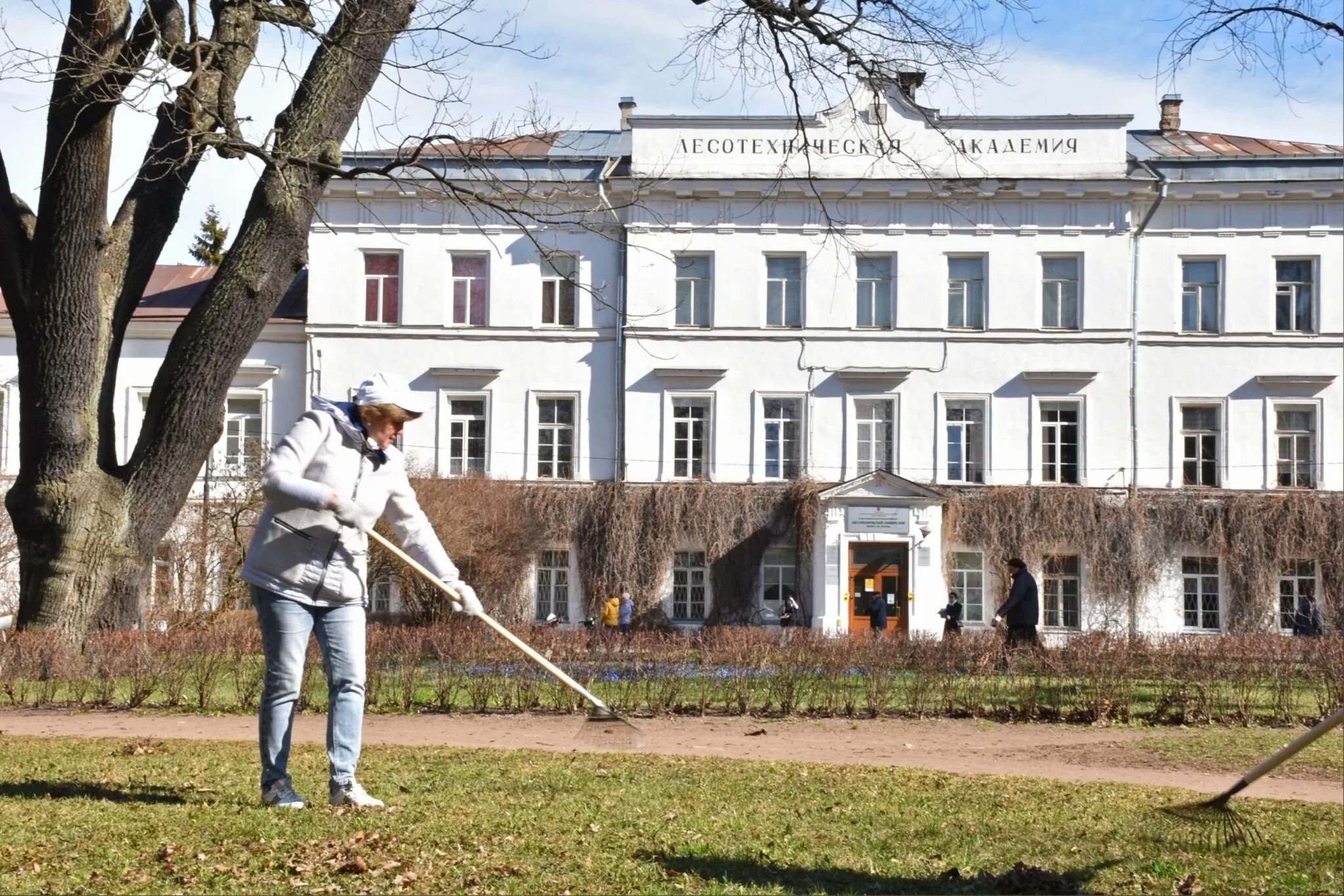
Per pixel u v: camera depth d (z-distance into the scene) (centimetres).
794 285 4044
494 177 1861
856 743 1334
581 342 4028
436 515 3434
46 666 1598
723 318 4006
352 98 1711
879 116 2170
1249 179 3969
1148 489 3931
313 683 1589
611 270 4031
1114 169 3978
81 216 1680
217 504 3269
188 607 2961
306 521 731
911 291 4000
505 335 4019
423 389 4031
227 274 1738
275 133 1653
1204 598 3916
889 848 701
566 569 3972
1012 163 4003
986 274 3997
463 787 868
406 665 1593
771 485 3938
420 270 4038
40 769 941
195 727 1380
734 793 891
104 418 1831
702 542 3928
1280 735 1421
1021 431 3969
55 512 1775
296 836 649
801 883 602
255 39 1655
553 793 853
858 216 4019
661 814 779
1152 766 1191
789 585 3916
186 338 1764
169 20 1666
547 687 1584
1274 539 3862
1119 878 642
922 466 3972
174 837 645
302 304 4231
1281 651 1595
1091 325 3966
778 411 4022
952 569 3881
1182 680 1572
